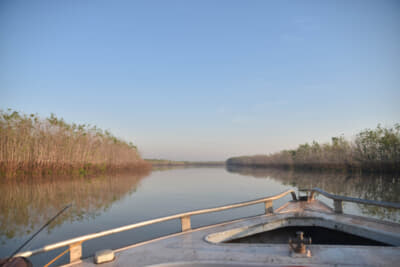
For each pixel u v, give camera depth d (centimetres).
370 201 596
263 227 626
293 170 6225
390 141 3231
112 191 2153
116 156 4981
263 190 2347
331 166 4672
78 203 1552
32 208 1377
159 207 1459
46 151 3169
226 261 393
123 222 1085
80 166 3703
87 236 420
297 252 406
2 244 780
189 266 390
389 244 495
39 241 816
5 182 2567
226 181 3419
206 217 1209
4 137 2748
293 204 890
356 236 571
